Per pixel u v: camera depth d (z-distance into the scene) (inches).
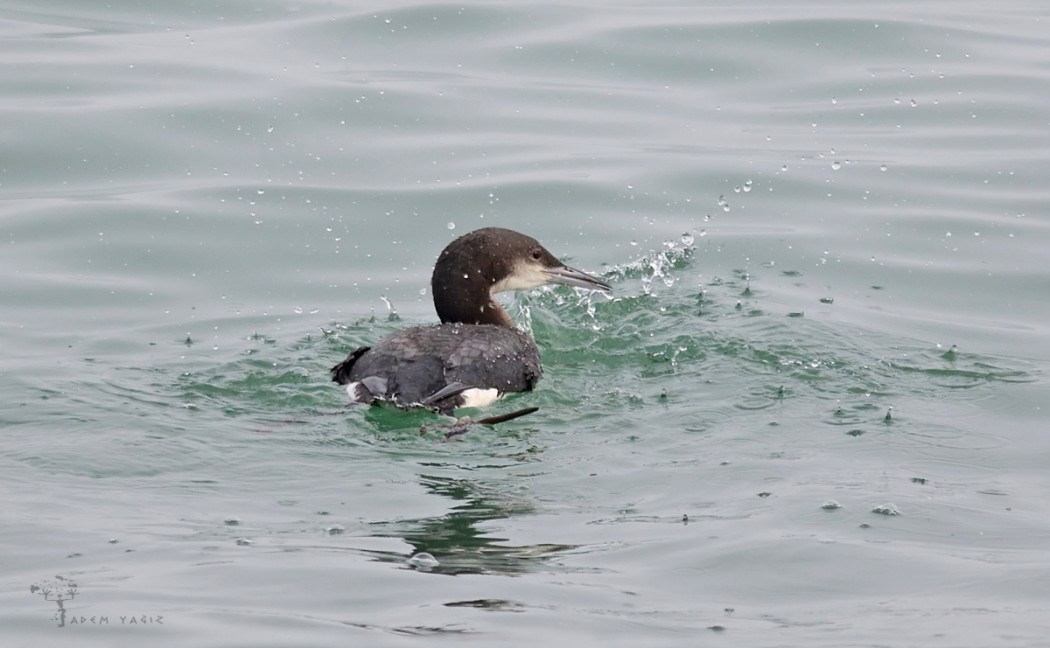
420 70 825.5
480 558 355.9
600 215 682.8
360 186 703.7
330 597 330.3
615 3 935.0
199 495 400.5
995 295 608.7
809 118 781.9
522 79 818.8
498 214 681.6
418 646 302.4
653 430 458.6
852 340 550.0
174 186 697.6
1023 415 471.2
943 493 399.9
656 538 368.8
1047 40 870.4
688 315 585.3
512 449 441.1
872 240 661.9
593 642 306.5
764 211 690.8
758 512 385.4
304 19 890.7
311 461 429.1
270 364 533.0
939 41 865.5
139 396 488.4
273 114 762.8
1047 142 749.9
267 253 648.4
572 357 548.4
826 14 897.5
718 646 304.8
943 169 725.3
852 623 317.7
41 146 719.7
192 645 302.4
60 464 420.2
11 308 586.2
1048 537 368.5
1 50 824.3
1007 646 305.1
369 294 617.6
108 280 617.9
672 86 817.5
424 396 473.1
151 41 850.1
